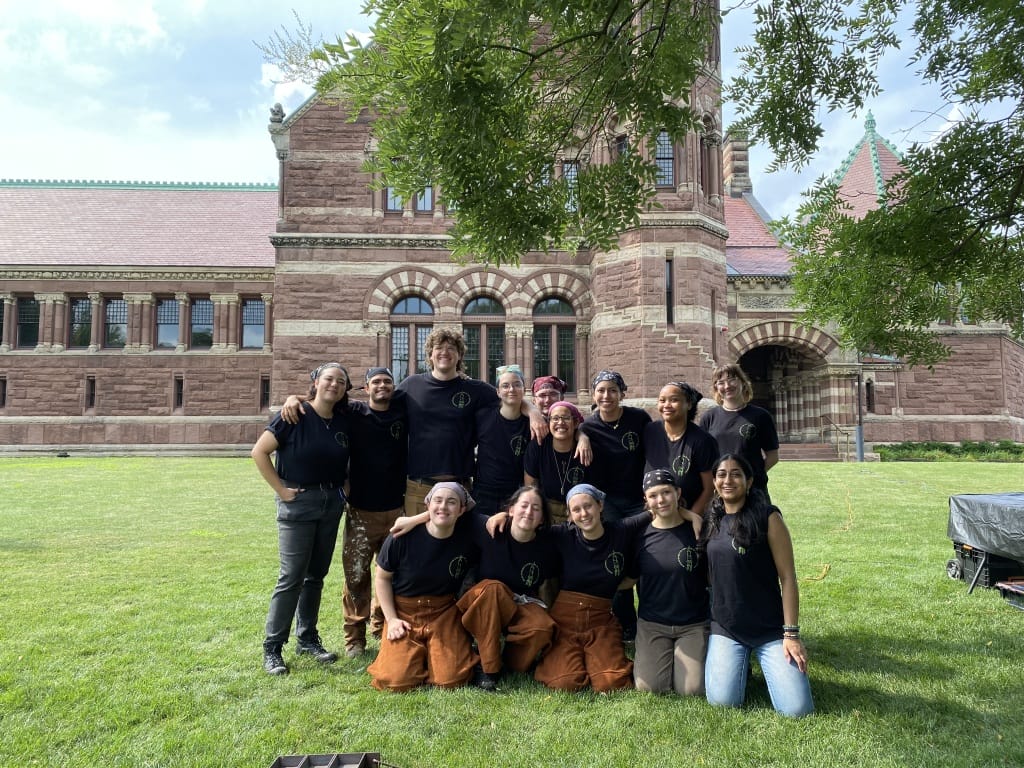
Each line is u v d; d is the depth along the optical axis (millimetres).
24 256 27453
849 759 3455
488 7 4395
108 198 31922
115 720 3941
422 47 4844
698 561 4500
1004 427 28781
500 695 4336
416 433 5281
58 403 27031
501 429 5332
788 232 7875
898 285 7277
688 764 3420
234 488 14562
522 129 5805
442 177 5602
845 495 13461
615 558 4715
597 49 5434
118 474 17016
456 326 21969
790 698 3992
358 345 21672
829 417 25750
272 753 3576
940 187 6336
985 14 5883
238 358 27438
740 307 25672
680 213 20375
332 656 5016
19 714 4020
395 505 5375
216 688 4430
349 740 3721
